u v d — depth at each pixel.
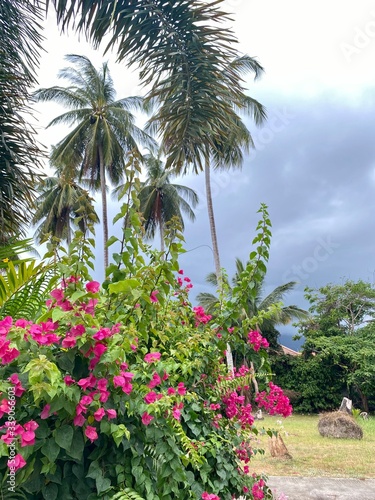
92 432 1.31
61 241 1.64
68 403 1.27
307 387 20.84
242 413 2.70
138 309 1.73
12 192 3.31
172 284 1.88
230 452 2.49
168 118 3.23
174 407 1.79
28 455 1.21
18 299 2.13
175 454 1.69
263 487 2.88
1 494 1.22
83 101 19.31
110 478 1.47
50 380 1.21
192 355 2.54
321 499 4.61
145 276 1.78
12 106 3.51
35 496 1.34
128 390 1.41
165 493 1.62
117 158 19.70
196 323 2.83
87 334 1.37
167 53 3.06
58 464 1.38
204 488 2.10
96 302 1.49
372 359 20.03
